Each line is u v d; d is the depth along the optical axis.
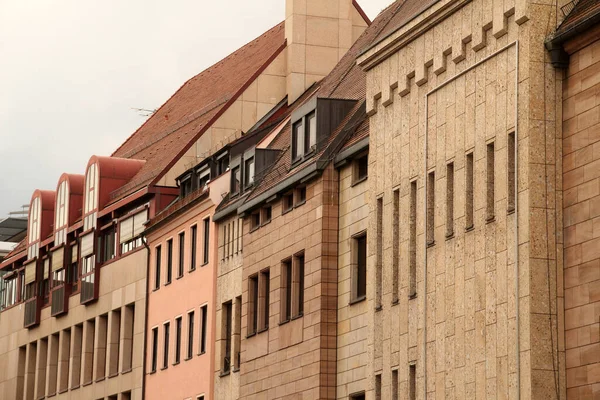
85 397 132.62
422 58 72.94
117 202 127.88
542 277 62.16
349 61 100.44
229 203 103.94
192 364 110.19
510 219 64.12
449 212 69.94
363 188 83.25
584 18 60.50
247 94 122.56
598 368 59.47
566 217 62.25
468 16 68.50
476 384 65.94
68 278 139.12
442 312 69.56
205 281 108.50
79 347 136.88
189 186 118.94
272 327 92.94
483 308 65.81
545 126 62.94
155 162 129.25
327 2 121.81
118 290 127.25
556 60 62.78
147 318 120.88
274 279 93.44
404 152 74.88
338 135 87.25
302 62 121.00
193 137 122.88
